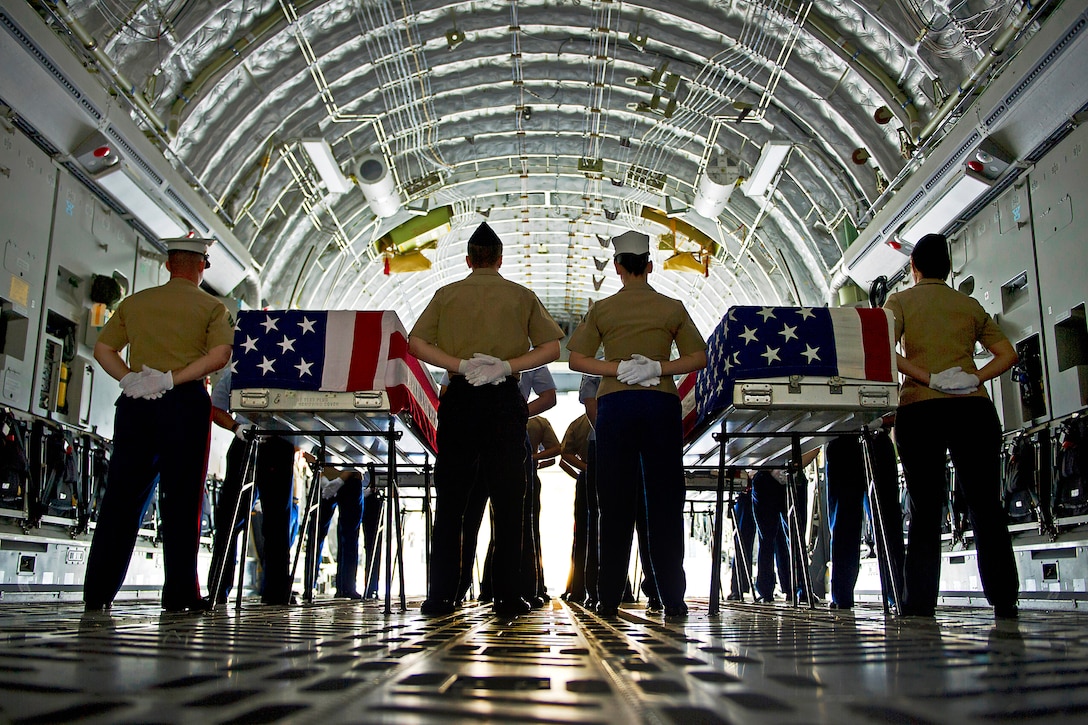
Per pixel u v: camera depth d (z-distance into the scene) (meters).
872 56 10.63
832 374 4.38
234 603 6.16
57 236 8.51
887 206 10.99
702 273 17.69
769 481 8.08
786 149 12.84
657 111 13.57
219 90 10.83
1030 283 8.52
